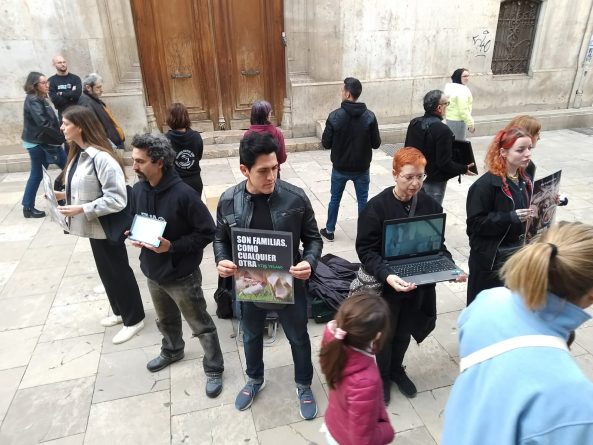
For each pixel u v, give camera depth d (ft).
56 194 9.42
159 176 7.48
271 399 8.69
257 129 13.05
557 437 2.98
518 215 7.79
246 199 6.96
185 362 9.75
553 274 3.28
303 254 7.44
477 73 27.63
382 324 4.88
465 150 12.35
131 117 23.29
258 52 25.18
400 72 26.25
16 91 21.70
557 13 27.50
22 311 11.64
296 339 7.78
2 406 8.66
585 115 29.45
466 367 3.76
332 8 23.70
